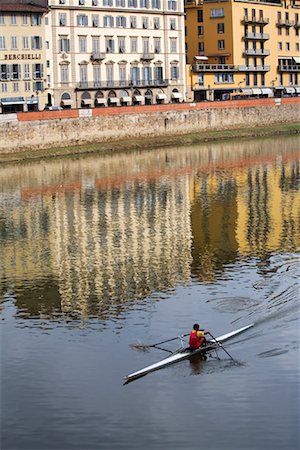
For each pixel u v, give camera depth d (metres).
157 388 40.50
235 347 44.84
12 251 68.56
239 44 196.75
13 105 153.38
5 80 151.12
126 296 54.59
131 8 173.00
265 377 41.19
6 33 150.50
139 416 37.97
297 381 40.62
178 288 56.00
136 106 154.75
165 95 181.38
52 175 112.88
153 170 116.25
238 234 72.19
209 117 168.88
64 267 62.75
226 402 38.84
